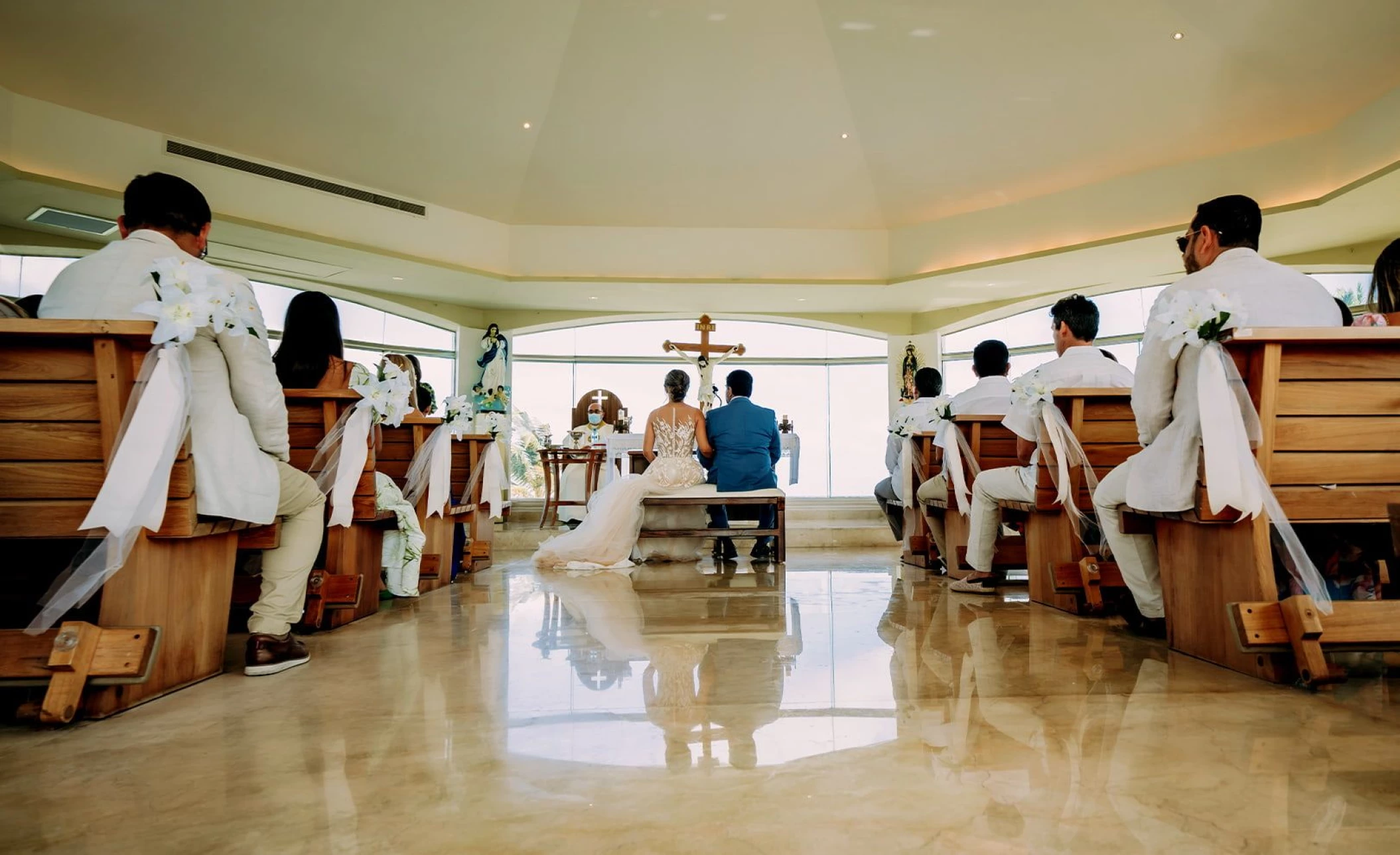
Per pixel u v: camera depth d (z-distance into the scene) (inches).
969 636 107.0
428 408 185.2
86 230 303.6
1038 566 139.9
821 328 458.9
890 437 232.1
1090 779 52.9
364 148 325.1
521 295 413.1
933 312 450.0
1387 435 84.4
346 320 405.4
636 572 200.8
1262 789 50.9
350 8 268.1
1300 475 84.0
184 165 296.5
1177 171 323.6
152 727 67.9
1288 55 267.4
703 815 47.6
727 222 396.2
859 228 398.6
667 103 330.0
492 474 208.8
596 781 53.5
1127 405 125.3
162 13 253.3
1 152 258.1
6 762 59.2
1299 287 88.3
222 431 81.6
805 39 305.3
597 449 339.0
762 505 230.5
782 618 125.0
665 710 71.1
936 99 319.9
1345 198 281.3
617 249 396.8
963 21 284.5
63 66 259.9
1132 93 298.2
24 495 73.1
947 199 372.2
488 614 131.8
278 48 275.4
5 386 72.7
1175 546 95.7
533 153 352.8
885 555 261.6
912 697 74.8
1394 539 75.9
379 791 52.2
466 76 305.4
